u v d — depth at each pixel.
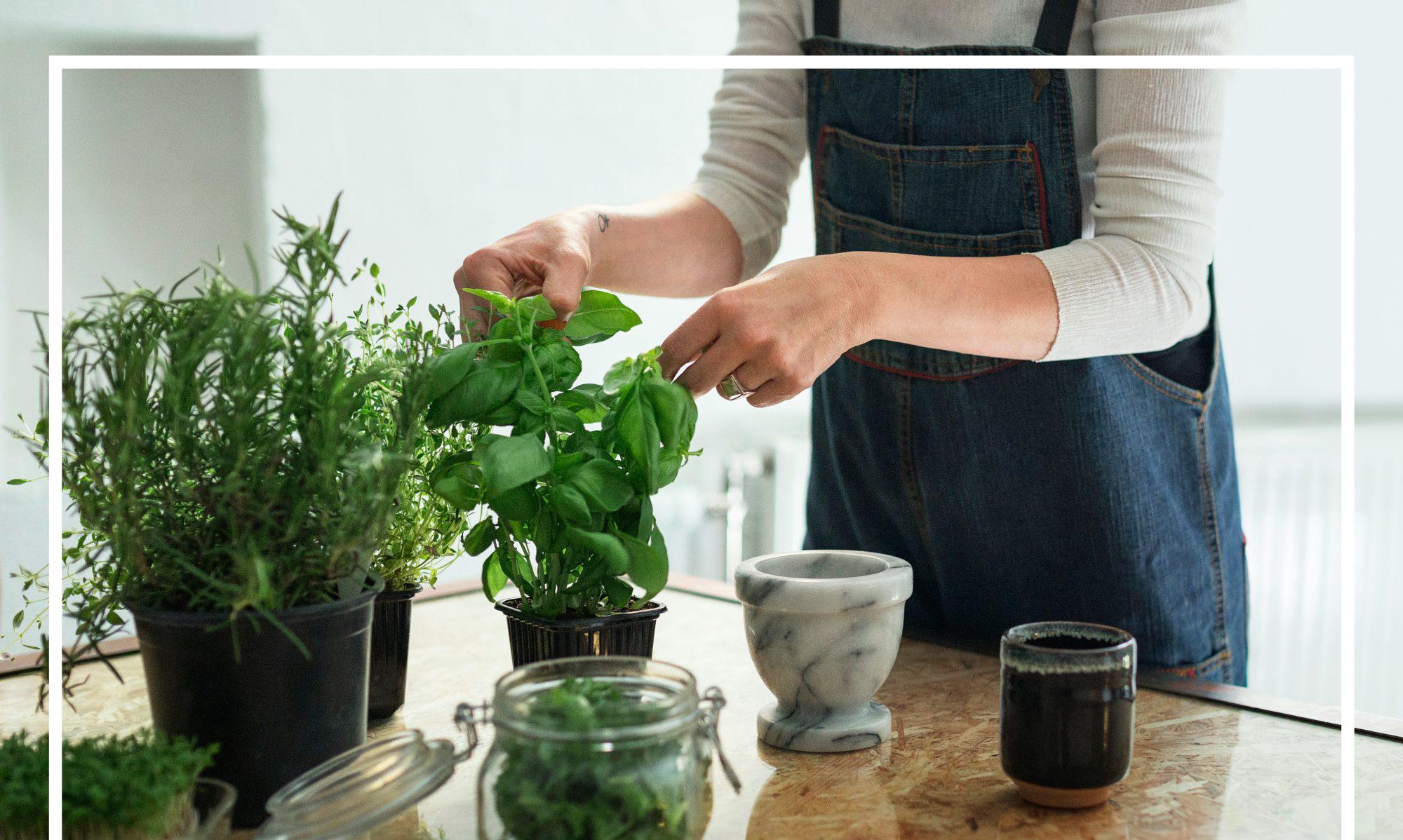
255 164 1.57
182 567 0.53
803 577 0.72
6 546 1.40
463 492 0.63
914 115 1.00
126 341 0.51
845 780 0.62
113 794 0.46
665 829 0.47
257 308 0.52
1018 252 0.97
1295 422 2.06
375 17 1.65
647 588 0.63
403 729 0.70
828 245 1.10
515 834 0.46
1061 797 0.56
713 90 2.00
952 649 0.91
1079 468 0.95
